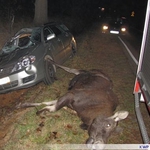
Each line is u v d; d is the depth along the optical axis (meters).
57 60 7.84
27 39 7.50
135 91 5.00
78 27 26.34
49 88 6.90
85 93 4.84
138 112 4.56
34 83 6.43
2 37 12.09
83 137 4.60
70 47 9.55
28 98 6.57
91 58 11.12
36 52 6.66
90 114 4.37
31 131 4.74
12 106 6.25
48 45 7.36
